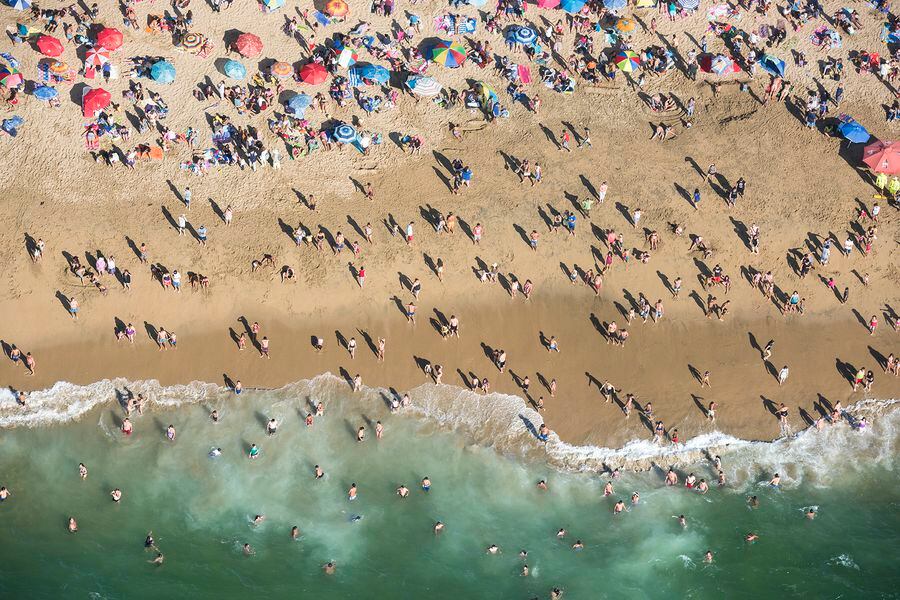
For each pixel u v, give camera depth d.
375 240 66.50
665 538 56.41
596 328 64.12
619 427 60.19
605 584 54.38
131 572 53.72
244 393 60.62
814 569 55.34
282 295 64.00
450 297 64.69
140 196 67.25
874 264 66.94
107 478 57.41
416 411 60.62
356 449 59.19
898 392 61.91
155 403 60.09
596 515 57.25
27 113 69.75
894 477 59.25
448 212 68.06
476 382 61.38
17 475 57.31
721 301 65.31
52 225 65.44
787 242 67.69
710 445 59.75
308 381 61.28
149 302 63.12
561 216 68.06
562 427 60.19
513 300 64.88
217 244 65.56
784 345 63.84
